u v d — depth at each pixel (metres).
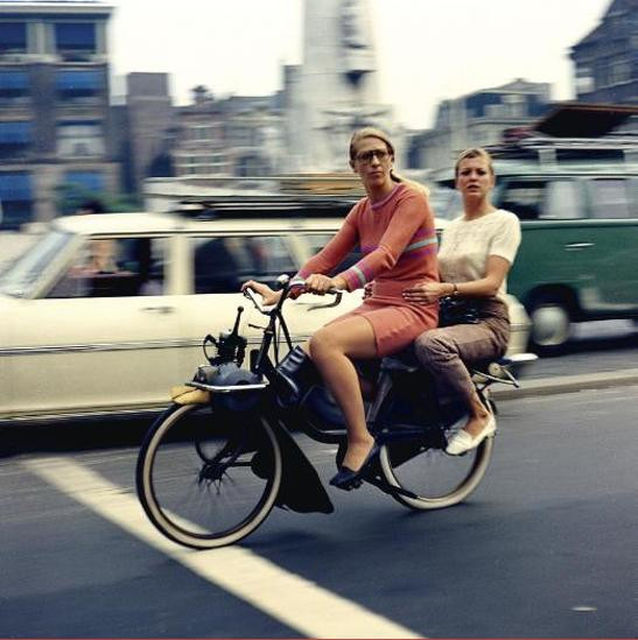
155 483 5.30
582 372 11.66
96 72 123.31
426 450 5.93
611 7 106.62
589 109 14.02
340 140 75.69
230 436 5.44
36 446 8.17
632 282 13.73
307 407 5.52
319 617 4.45
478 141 108.88
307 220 8.67
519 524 5.75
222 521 5.46
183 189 9.06
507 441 7.89
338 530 5.69
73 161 123.88
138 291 8.08
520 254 13.10
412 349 5.70
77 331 7.84
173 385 8.08
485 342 5.82
